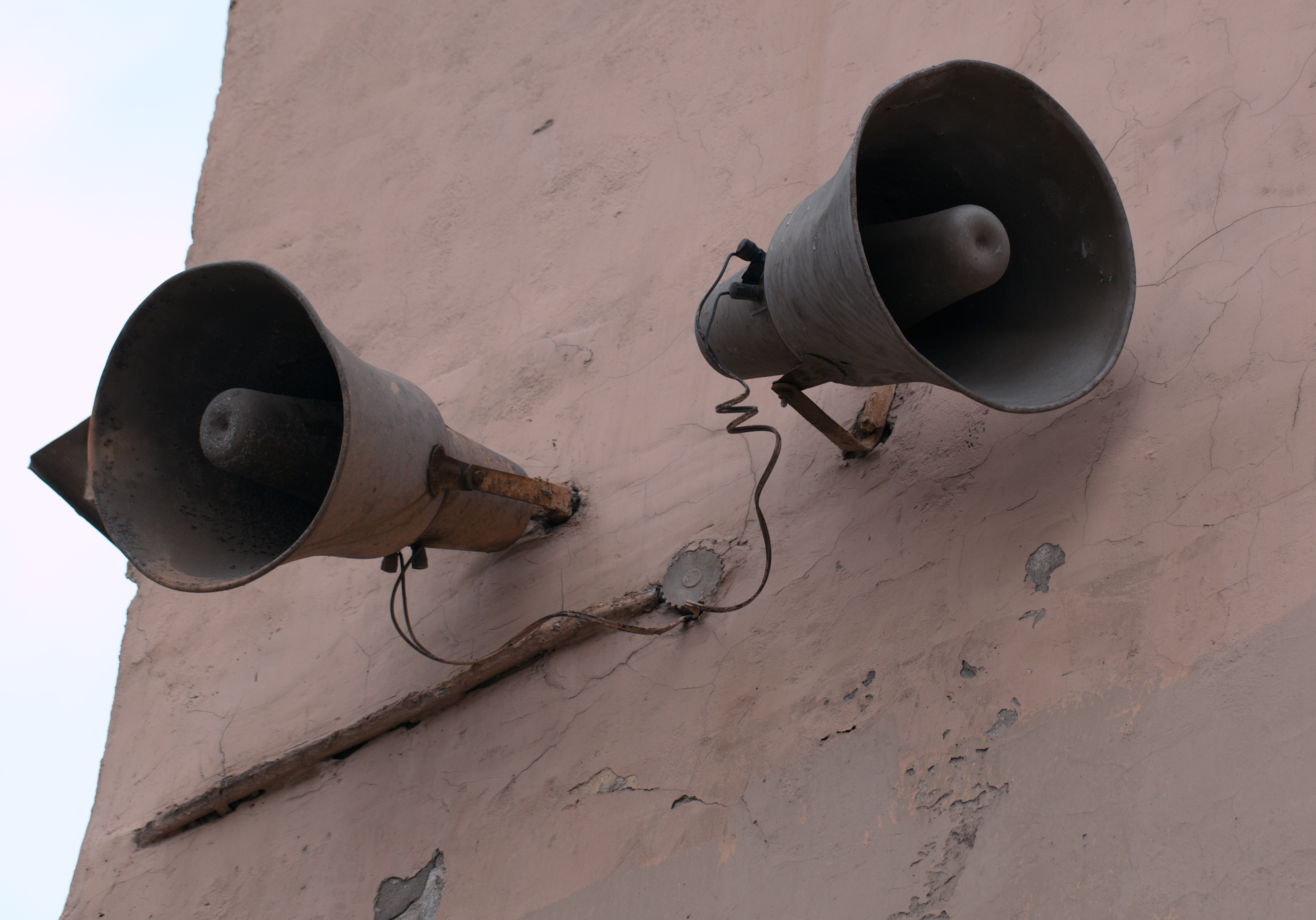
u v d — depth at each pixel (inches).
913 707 109.3
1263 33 118.0
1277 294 104.8
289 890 146.3
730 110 168.9
